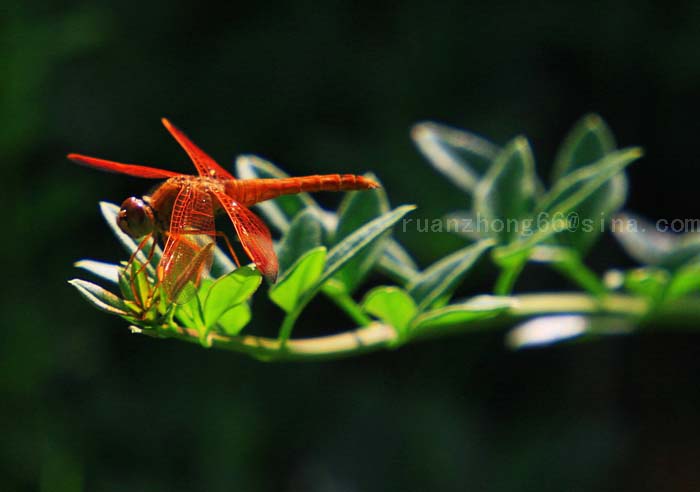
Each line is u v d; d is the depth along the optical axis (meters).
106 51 1.10
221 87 1.11
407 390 1.14
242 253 0.80
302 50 1.11
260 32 1.12
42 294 1.04
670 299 0.70
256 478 1.04
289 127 1.11
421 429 1.08
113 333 1.07
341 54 1.12
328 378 1.11
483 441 1.13
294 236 0.66
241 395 1.06
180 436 1.04
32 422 0.98
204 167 0.67
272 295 0.65
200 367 1.07
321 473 1.05
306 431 1.08
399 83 1.11
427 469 1.06
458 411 1.12
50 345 1.00
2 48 0.98
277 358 0.65
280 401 1.08
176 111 1.11
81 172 1.08
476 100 1.12
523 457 1.11
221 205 0.66
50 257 1.05
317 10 1.12
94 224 1.08
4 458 0.96
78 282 0.64
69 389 1.03
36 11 1.03
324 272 0.65
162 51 1.11
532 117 1.13
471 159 0.71
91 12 1.03
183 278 0.64
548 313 0.70
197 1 1.11
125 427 1.03
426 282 0.67
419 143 0.71
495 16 1.12
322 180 0.67
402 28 1.12
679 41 1.13
